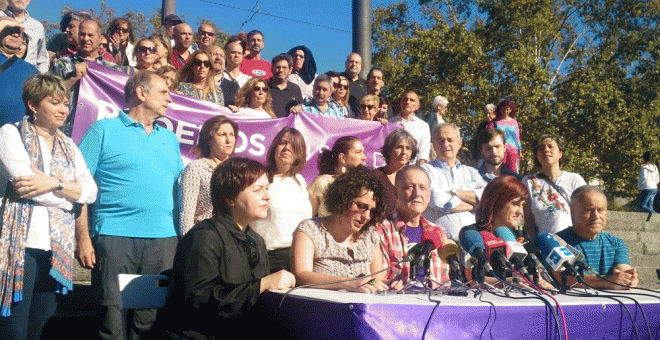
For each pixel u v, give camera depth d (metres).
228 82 7.24
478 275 2.91
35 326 3.88
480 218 3.67
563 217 5.48
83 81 5.65
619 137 19.34
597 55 21.06
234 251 2.87
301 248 3.27
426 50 18.59
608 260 4.04
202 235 2.80
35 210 3.72
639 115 19.95
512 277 3.10
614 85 20.06
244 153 6.32
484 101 18.19
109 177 4.19
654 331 2.88
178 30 7.46
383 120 7.18
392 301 2.40
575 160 18.70
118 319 4.07
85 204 4.18
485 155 6.08
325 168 5.30
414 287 3.06
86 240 4.17
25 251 3.70
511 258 3.12
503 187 3.60
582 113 19.33
